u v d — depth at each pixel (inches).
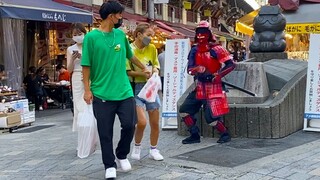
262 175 193.0
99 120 194.4
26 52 566.3
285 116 274.2
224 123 275.7
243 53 1169.4
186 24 1166.3
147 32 223.6
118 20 193.9
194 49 254.5
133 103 199.9
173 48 323.3
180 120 291.6
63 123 417.1
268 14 386.6
